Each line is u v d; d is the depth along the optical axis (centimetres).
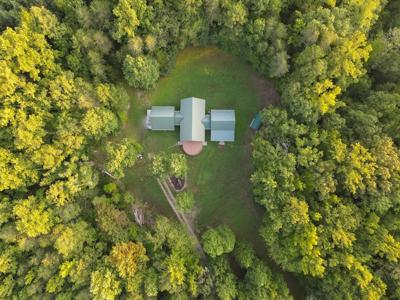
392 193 3722
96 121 4125
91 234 4159
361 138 3950
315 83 3931
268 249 4266
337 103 3972
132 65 4209
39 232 3862
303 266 3741
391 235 3753
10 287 3838
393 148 3769
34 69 3903
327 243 3688
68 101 4072
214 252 4019
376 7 4003
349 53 3800
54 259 3916
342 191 3959
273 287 3994
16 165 3872
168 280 3809
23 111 3878
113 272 3850
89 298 3812
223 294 3853
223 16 4206
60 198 3978
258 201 4228
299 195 3950
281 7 4172
